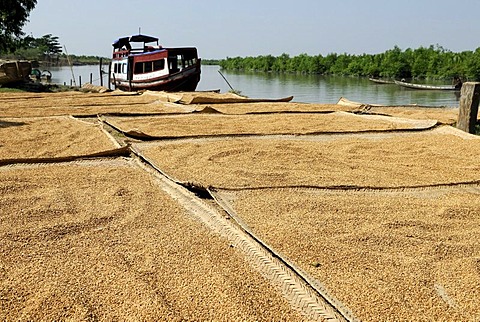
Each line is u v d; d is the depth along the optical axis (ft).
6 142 28.48
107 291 11.43
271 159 25.03
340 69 226.58
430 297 11.44
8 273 12.21
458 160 25.46
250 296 11.30
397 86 128.88
